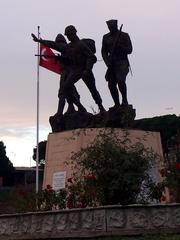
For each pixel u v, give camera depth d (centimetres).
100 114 1877
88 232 1231
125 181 1303
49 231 1298
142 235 1191
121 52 1898
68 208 1348
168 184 1353
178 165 1363
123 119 1798
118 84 1869
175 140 1542
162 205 1212
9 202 1862
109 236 1207
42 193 1459
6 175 8131
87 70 1931
